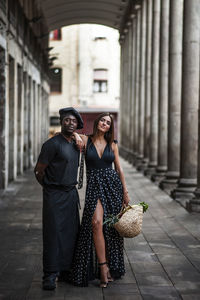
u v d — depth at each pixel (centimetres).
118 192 510
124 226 489
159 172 1573
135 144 2538
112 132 516
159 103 1559
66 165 491
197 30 1088
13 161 1556
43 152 490
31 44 2127
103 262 494
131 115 2783
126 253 632
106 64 4259
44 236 488
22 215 925
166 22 1530
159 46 1588
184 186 1133
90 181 507
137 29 2433
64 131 498
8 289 484
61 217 490
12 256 612
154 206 1052
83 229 500
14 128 1555
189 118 1106
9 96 1554
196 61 1095
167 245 680
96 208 497
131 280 515
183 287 492
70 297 462
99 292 477
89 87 4259
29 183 1520
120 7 2930
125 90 3162
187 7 1086
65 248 492
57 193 491
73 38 4250
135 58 2536
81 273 492
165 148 1564
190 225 832
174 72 1316
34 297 461
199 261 593
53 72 3378
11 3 1460
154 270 553
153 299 457
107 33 4253
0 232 764
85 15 3114
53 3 2762
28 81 2044
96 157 507
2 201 1116
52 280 482
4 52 1348
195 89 1098
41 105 2659
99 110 4256
